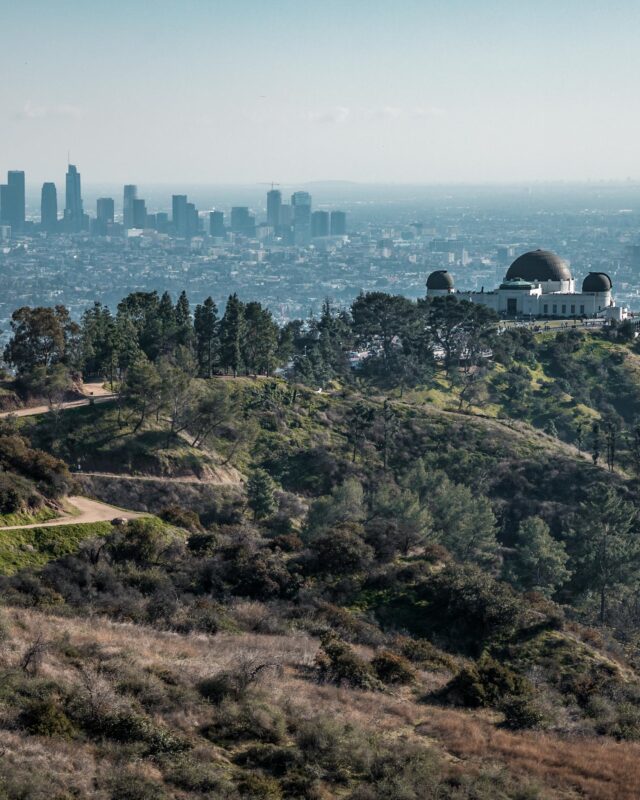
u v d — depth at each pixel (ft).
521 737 251.80
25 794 188.14
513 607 346.74
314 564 387.55
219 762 217.36
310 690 264.31
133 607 329.11
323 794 207.62
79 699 227.20
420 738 243.40
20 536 382.42
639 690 307.99
